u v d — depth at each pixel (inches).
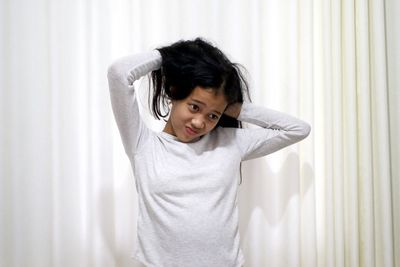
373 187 42.2
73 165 39.4
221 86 28.0
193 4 40.1
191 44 29.9
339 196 41.1
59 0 38.8
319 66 42.1
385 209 42.0
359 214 42.6
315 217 41.0
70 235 39.8
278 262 41.6
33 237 39.4
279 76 41.0
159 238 29.3
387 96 42.0
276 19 41.3
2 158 39.0
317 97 42.3
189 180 29.5
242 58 40.3
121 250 40.7
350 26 40.6
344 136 41.9
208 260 28.6
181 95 28.6
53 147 39.6
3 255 39.5
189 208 28.9
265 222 41.5
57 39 38.9
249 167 41.1
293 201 39.9
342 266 41.3
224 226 29.7
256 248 41.1
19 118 38.9
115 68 27.2
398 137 43.9
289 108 40.1
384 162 41.8
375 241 43.1
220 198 29.9
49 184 39.3
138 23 39.9
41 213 39.2
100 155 39.1
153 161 30.1
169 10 40.0
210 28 40.1
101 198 39.5
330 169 40.8
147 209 30.0
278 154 41.3
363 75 40.9
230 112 32.2
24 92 38.8
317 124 42.3
